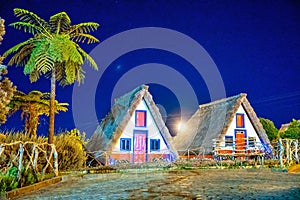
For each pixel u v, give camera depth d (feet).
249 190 31.55
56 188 37.01
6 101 60.59
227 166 78.95
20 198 28.84
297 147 75.00
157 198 26.89
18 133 56.49
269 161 84.38
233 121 102.27
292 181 40.88
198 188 33.96
